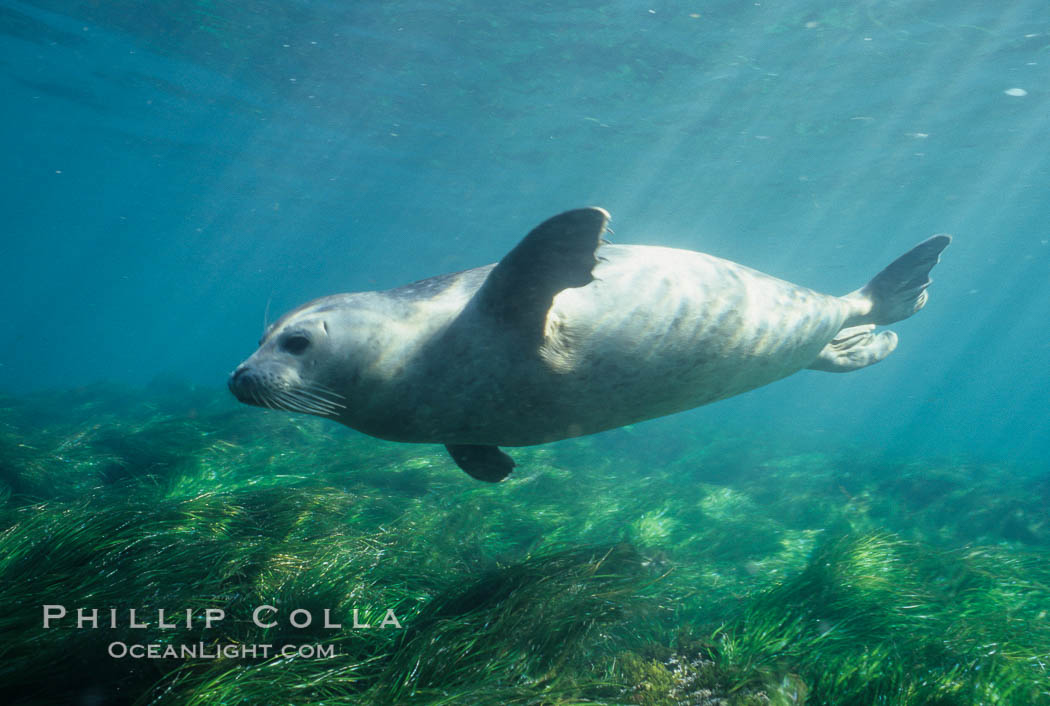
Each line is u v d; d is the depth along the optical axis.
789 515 6.86
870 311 3.85
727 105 15.34
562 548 4.13
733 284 2.92
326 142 21.16
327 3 12.59
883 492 8.07
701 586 3.94
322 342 2.52
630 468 8.90
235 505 4.26
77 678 2.39
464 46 13.77
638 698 2.51
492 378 2.49
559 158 20.67
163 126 21.97
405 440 2.79
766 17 11.49
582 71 14.40
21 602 2.71
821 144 17.44
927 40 11.80
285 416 9.22
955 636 2.88
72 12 14.70
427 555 4.00
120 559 3.24
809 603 3.22
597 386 2.61
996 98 14.12
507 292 2.26
